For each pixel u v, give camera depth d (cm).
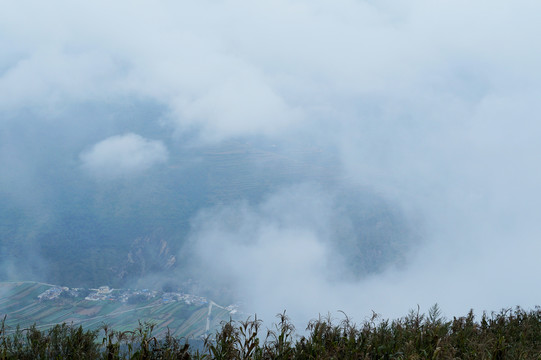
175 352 371
